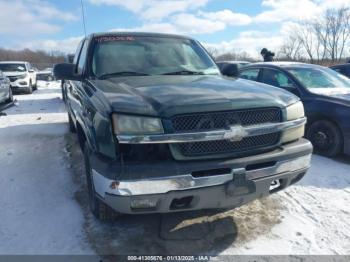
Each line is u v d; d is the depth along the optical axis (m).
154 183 2.40
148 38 4.21
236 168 2.58
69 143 5.96
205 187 2.50
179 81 3.28
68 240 2.93
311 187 4.09
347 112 4.95
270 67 6.38
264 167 2.72
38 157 5.18
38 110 10.34
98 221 3.23
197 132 2.47
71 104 4.98
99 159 2.59
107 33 4.12
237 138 2.59
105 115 2.56
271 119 2.84
